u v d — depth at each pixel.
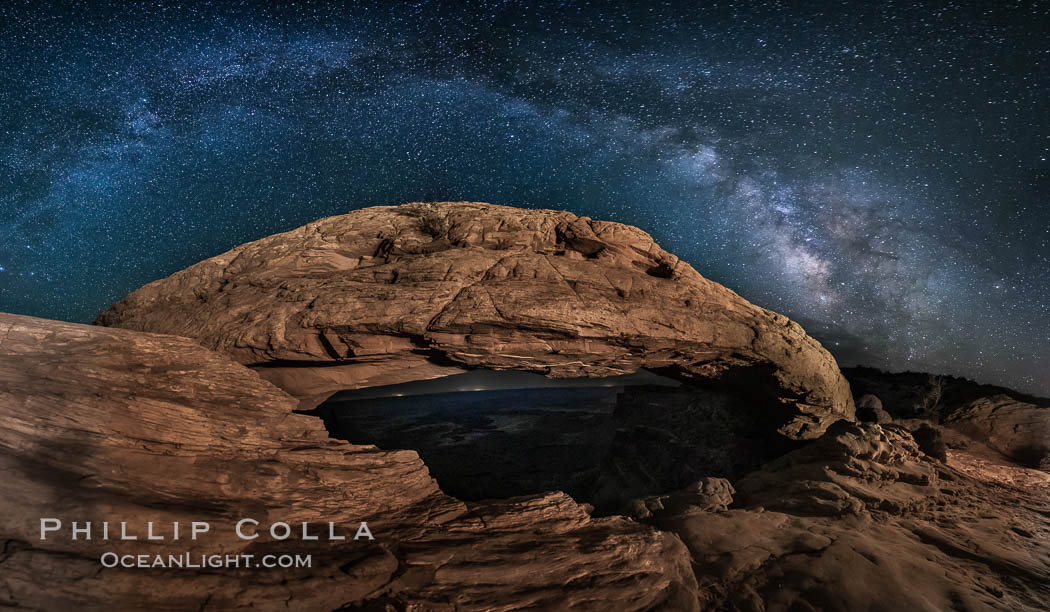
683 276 14.05
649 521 10.61
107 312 12.47
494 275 12.05
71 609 4.36
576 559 7.57
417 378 12.70
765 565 8.59
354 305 11.02
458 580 6.59
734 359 14.95
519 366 12.41
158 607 4.76
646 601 7.13
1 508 4.88
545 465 24.73
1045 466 18.28
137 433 6.76
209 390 8.24
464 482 22.00
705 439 20.02
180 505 6.13
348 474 8.33
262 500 7.00
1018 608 7.78
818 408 17.16
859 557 8.76
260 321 10.84
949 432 21.11
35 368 6.88
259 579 5.45
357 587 5.85
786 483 12.40
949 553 9.69
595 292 12.54
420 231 13.60
